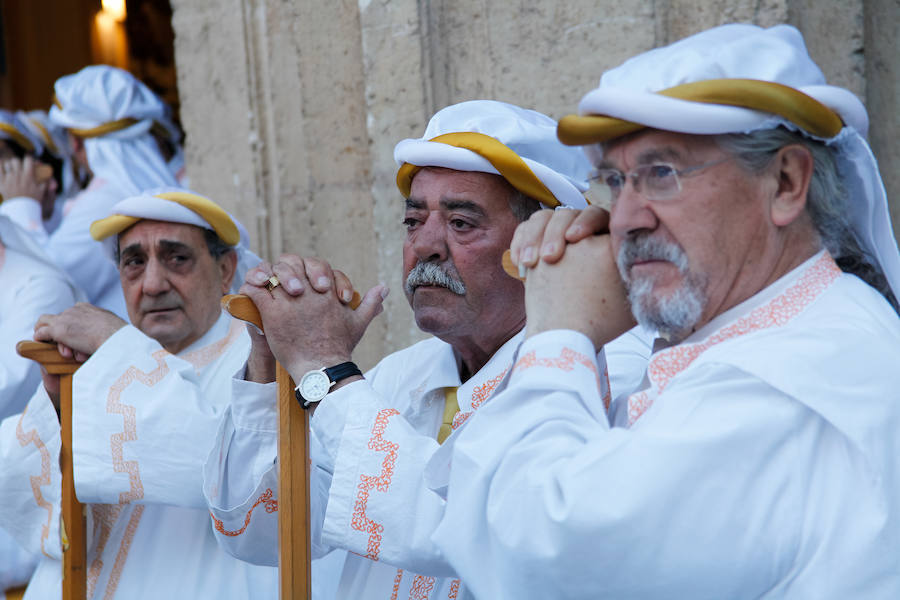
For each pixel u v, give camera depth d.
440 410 1.99
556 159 1.93
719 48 1.29
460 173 1.86
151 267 2.51
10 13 9.00
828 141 1.31
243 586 2.32
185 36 4.09
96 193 4.50
